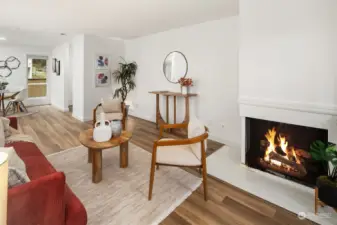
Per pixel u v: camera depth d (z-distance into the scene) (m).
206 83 3.98
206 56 3.92
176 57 4.49
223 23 3.60
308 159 2.22
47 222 1.16
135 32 4.81
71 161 2.92
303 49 2.12
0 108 6.46
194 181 2.43
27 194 1.08
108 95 5.81
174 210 1.92
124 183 2.37
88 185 2.31
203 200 2.07
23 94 6.37
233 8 3.08
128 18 3.60
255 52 2.49
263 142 2.60
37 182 1.13
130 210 1.90
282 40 2.26
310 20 2.05
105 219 1.78
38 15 3.41
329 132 2.02
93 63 5.39
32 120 5.37
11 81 7.17
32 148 2.28
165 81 4.85
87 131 2.81
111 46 5.71
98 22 3.87
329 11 1.94
